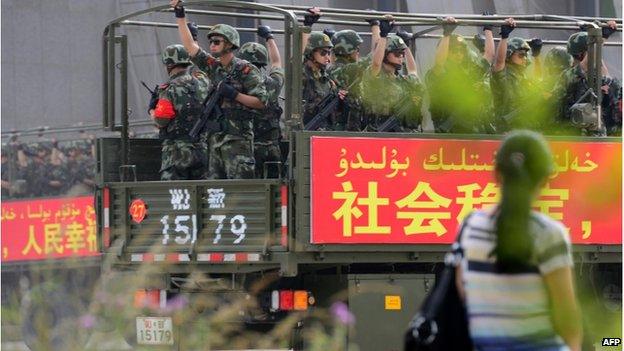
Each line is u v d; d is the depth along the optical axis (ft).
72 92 265.34
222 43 126.62
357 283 118.42
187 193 121.60
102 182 132.26
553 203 124.06
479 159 120.78
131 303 84.69
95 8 255.91
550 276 59.26
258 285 119.96
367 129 132.46
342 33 134.21
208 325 113.70
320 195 115.14
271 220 116.37
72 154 190.49
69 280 98.53
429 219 118.93
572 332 59.47
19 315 81.82
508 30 134.21
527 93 138.41
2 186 187.42
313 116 130.41
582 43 134.21
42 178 188.85
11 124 258.78
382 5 248.93
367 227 116.57
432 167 119.14
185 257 120.88
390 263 120.88
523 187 59.82
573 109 129.29
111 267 128.57
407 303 119.75
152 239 124.16
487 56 135.85
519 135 61.21
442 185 119.44
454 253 60.34
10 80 260.01
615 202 125.70
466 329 59.93
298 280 122.42
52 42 264.93
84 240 166.20
